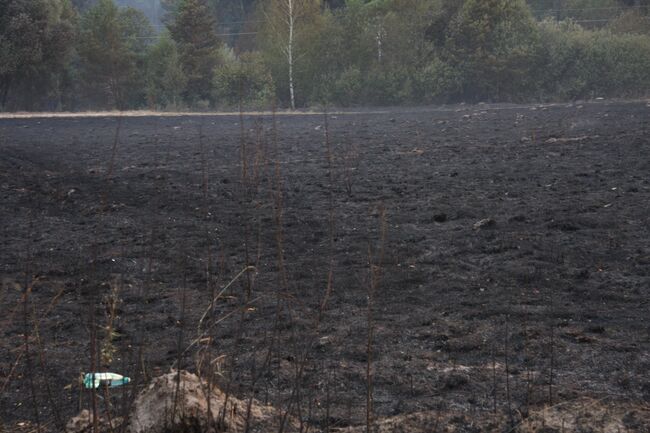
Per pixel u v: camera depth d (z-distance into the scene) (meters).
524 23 46.00
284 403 4.23
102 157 18.44
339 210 10.52
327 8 50.50
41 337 5.67
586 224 9.02
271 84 46.75
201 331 5.66
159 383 3.55
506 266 7.34
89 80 47.66
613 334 5.41
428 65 46.53
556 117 27.69
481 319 5.84
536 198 10.89
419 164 15.38
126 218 10.23
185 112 44.25
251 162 16.45
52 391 4.59
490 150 17.27
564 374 4.68
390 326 5.71
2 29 45.97
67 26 47.78
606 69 44.38
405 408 4.21
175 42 50.66
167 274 7.40
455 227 9.20
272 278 7.15
